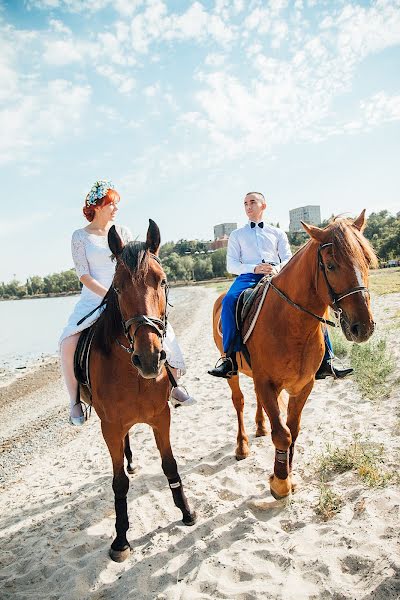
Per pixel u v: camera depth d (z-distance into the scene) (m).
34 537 3.90
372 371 6.19
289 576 2.69
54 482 5.25
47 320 42.00
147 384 3.25
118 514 3.40
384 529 2.88
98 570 3.20
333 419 5.10
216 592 2.71
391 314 11.26
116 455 3.39
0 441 8.05
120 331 3.15
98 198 3.89
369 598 2.35
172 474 3.54
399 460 3.75
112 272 4.00
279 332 3.54
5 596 3.13
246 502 3.73
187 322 25.20
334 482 3.68
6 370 16.73
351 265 2.87
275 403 3.56
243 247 5.05
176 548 3.29
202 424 6.20
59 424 8.55
